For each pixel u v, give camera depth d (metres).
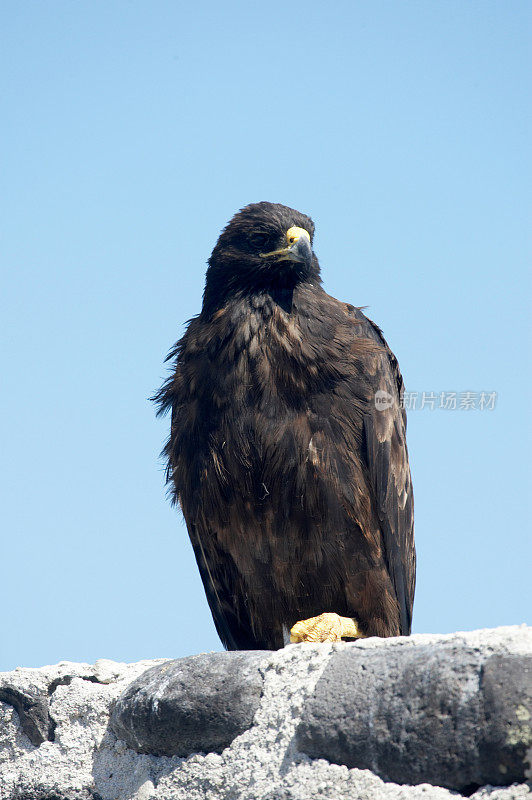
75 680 8.35
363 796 5.68
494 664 5.36
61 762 8.05
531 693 5.17
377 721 5.76
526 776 5.11
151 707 7.10
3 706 8.58
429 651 5.77
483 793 5.23
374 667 6.01
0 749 8.51
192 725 6.86
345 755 5.90
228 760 6.62
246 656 6.97
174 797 6.86
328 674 6.23
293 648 6.76
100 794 7.73
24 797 8.09
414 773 5.54
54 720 8.28
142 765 7.35
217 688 6.83
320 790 5.86
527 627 5.55
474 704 5.34
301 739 6.15
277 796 6.09
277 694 6.57
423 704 5.57
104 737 7.97
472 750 5.29
